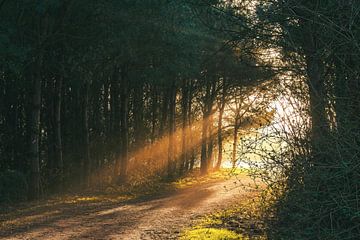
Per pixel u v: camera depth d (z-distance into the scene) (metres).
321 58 8.12
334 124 7.54
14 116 30.38
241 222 13.86
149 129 43.75
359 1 7.31
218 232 12.51
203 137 46.09
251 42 9.74
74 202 22.77
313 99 7.86
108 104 40.31
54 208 20.25
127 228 14.76
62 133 33.16
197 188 31.58
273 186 8.91
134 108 41.34
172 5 22.80
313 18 8.00
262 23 8.99
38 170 23.94
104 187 31.23
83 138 30.66
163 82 31.34
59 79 27.64
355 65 7.41
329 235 7.16
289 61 8.73
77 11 22.78
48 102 31.98
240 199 21.69
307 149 7.76
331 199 7.40
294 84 8.31
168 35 24.72
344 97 7.27
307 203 7.44
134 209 19.88
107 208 20.34
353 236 7.09
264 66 9.26
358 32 7.24
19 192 22.83
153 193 29.17
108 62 28.34
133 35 24.34
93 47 24.12
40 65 23.39
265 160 8.13
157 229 14.53
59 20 22.75
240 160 8.37
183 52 26.06
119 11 23.08
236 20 9.58
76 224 15.62
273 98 8.66
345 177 7.12
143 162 41.88
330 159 7.55
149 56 27.48
